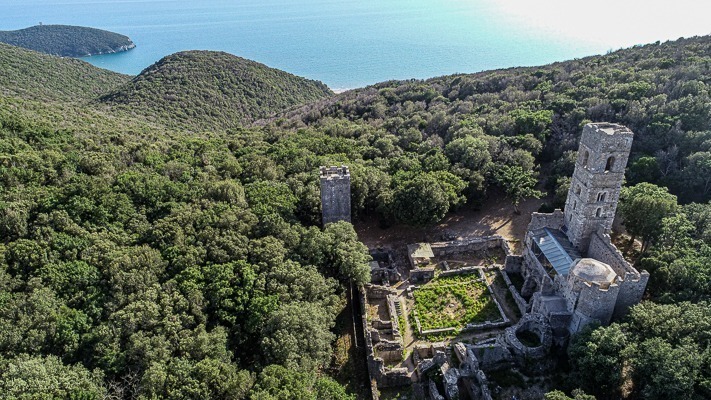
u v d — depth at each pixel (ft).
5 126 278.26
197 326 166.91
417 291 214.90
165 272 193.06
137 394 141.49
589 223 190.70
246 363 169.99
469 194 278.87
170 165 276.41
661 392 132.46
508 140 311.27
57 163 253.85
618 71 369.09
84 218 218.38
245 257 199.62
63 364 149.89
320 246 210.18
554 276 184.75
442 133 369.09
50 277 178.50
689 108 281.33
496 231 263.70
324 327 174.70
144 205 234.99
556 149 307.17
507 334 175.11
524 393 159.12
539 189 295.07
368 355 176.65
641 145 278.26
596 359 144.46
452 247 242.37
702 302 154.81
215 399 141.69
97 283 182.60
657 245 196.13
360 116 460.14
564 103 340.80
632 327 154.10
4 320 157.07
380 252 246.06
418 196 245.45
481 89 448.24
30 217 211.20
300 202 254.47
